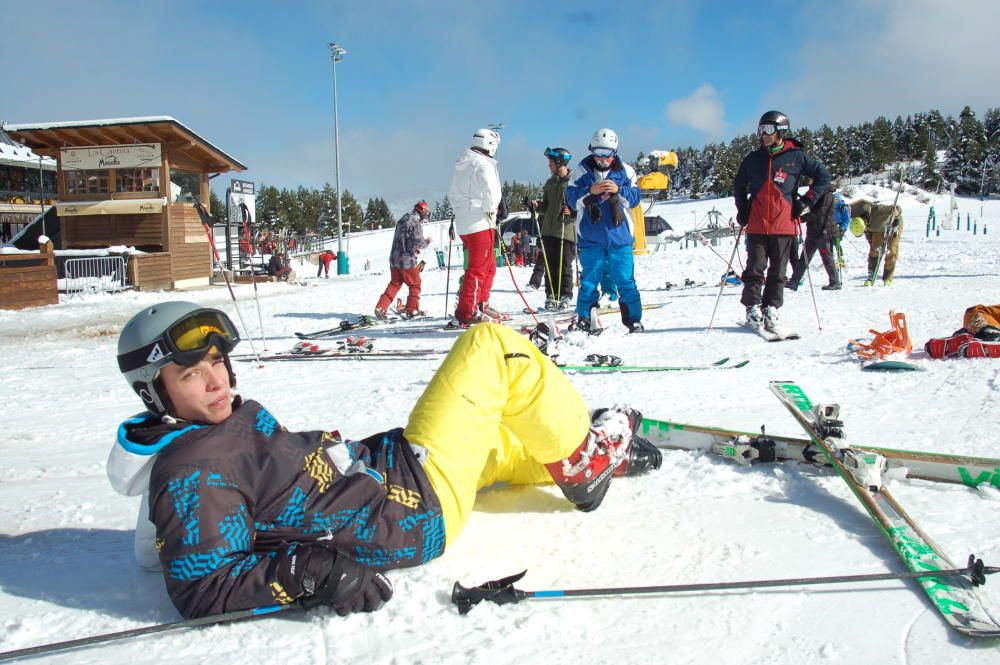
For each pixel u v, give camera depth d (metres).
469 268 8.84
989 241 22.00
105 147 16.83
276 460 2.09
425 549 2.27
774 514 2.67
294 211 80.12
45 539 2.76
